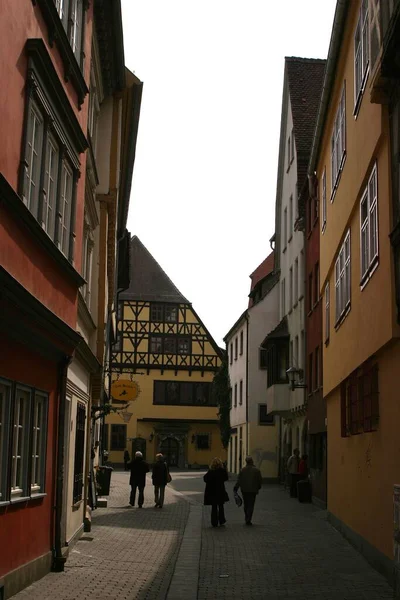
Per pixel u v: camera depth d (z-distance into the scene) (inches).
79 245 522.3
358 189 555.8
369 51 474.3
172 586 426.0
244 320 1962.4
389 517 456.4
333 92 710.5
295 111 1402.6
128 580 438.6
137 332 2506.2
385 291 448.5
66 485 515.2
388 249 441.1
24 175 354.9
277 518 847.1
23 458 389.7
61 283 456.1
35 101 383.2
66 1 464.4
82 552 540.1
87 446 674.8
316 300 1116.5
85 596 381.1
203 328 2529.5
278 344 1433.3
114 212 766.5
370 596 409.1
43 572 430.0
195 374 2516.0
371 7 465.4
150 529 717.3
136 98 811.4
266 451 1851.6
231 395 2197.3
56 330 427.8
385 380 477.7
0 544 341.4
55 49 427.5
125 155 1029.2
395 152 426.6
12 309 332.5
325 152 803.4
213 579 458.9
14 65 336.8
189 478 1861.5
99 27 608.1
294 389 1208.2
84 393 632.4
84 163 530.9
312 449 1115.3
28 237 371.2
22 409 391.9
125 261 1542.8
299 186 1327.5
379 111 458.9
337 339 701.3
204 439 2529.5
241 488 778.8
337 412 733.3
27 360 387.9
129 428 2490.2
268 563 522.3
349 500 638.5
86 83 536.7
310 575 474.3
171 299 2529.5
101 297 705.6
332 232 737.6
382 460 484.7
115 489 1307.8
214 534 690.8
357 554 565.3
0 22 310.5
